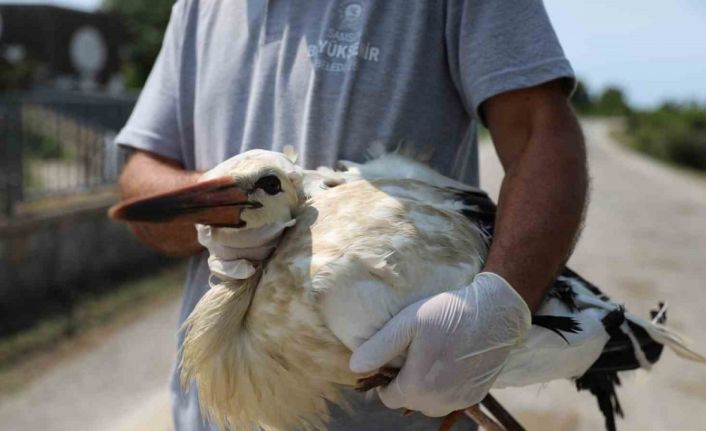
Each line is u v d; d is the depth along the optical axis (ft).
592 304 6.88
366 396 6.66
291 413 6.15
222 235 5.82
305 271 5.52
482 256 6.13
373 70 6.66
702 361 7.46
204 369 6.06
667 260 40.09
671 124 162.09
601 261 39.01
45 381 20.18
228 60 7.35
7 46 60.44
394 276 5.48
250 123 7.08
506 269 5.67
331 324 5.49
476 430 7.97
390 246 5.57
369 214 5.75
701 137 133.80
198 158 7.69
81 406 18.71
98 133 28.89
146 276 30.37
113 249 29.55
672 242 45.80
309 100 6.73
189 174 7.23
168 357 22.20
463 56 6.57
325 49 6.72
